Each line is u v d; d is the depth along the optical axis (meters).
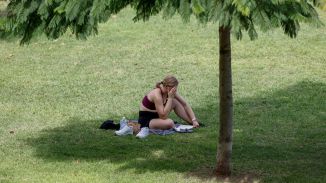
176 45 37.03
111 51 36.12
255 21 14.47
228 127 18.86
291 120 25.22
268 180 18.72
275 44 36.84
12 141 22.56
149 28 40.38
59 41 38.00
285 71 32.28
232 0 14.31
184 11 14.97
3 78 31.19
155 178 18.92
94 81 30.73
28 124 24.59
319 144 22.44
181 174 19.27
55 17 16.73
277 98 28.00
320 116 25.70
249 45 36.62
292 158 20.91
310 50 35.94
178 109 24.34
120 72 32.25
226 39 18.19
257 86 29.81
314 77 31.19
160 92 23.42
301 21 15.31
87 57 35.03
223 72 18.45
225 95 18.64
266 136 23.31
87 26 16.81
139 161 20.48
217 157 19.19
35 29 17.28
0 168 19.70
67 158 20.75
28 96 28.36
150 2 17.27
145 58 34.75
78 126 24.38
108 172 19.44
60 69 32.84
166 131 23.34
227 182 18.62
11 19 17.19
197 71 32.31
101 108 26.70
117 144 22.22
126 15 42.97
